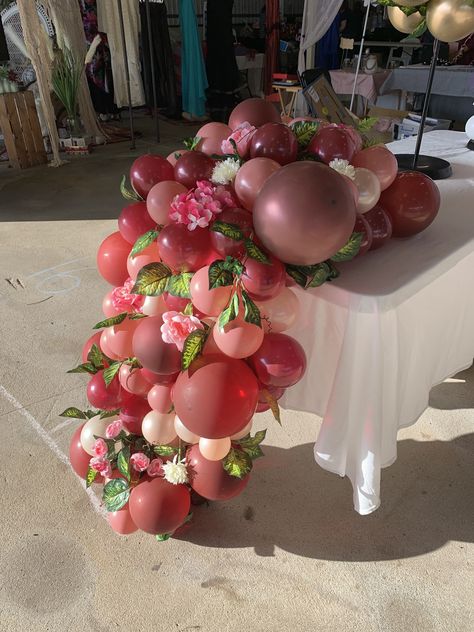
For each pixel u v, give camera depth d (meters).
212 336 1.01
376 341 0.99
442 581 1.25
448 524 1.39
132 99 6.36
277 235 0.85
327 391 1.22
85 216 3.61
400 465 1.57
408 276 1.03
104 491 1.28
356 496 1.15
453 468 1.56
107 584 1.26
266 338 1.05
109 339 1.19
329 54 5.73
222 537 1.37
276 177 0.86
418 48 5.34
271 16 6.28
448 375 1.51
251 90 6.95
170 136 5.94
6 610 1.20
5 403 1.85
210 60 6.09
